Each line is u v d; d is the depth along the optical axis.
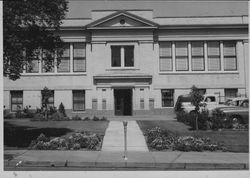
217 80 42.12
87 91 41.62
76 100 42.03
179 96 38.97
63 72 41.97
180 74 41.97
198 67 42.34
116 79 41.28
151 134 19.89
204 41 42.34
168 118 36.06
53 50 20.88
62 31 41.69
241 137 20.28
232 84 42.03
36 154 15.45
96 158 14.45
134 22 41.31
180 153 15.90
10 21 17.22
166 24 41.88
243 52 42.22
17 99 41.97
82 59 42.12
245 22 42.12
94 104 41.34
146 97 41.38
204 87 41.94
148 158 14.50
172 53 42.25
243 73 42.09
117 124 27.86
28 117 39.19
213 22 42.22
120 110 41.78
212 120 24.66
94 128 24.98
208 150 16.77
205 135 20.97
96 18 41.81
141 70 41.47
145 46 41.50
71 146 17.20
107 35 41.44
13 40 17.16
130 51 41.84
